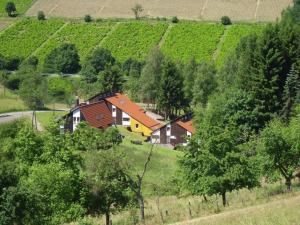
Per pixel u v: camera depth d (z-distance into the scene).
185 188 54.81
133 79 152.25
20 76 149.88
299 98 86.50
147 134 116.94
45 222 43.62
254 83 91.75
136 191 52.78
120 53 179.00
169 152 92.94
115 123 119.88
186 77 134.50
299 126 58.34
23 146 48.53
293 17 144.75
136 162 82.94
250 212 42.56
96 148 55.09
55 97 145.50
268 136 56.34
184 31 185.25
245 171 51.72
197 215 51.75
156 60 138.00
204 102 126.38
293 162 57.25
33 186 42.72
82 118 109.38
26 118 109.31
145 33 186.75
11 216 39.38
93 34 190.00
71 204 46.06
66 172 45.59
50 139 48.59
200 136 52.78
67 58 172.38
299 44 95.62
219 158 51.84
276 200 50.66
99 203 49.97
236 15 197.88
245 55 98.00
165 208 58.31
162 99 130.25
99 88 146.88
